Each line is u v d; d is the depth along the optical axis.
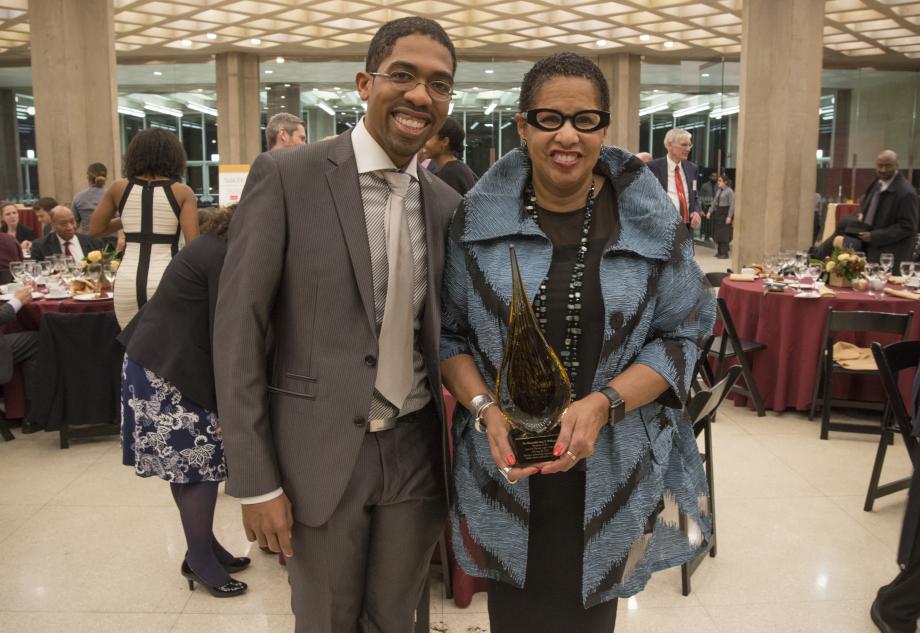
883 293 5.14
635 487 1.47
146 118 16.91
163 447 2.67
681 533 1.54
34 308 4.90
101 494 3.87
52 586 2.96
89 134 10.13
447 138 4.68
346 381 1.49
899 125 16.27
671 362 1.43
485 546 1.52
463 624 2.67
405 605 1.70
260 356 1.48
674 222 1.48
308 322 1.49
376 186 1.55
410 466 1.60
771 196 9.80
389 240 1.54
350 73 16.81
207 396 2.64
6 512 3.65
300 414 1.50
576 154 1.41
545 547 1.54
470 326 1.56
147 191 3.95
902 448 4.57
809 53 9.63
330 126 17.30
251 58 16.25
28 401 4.86
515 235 1.49
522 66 16.56
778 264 5.77
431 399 1.67
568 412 1.34
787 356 5.12
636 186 1.50
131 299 3.98
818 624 2.71
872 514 3.63
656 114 17.00
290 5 12.25
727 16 12.56
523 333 1.35
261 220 1.46
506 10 12.65
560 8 12.28
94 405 4.53
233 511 3.71
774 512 3.66
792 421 5.10
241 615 2.76
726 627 2.70
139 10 11.96
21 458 4.41
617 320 1.43
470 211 1.54
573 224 1.53
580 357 1.48
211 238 2.68
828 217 10.41
